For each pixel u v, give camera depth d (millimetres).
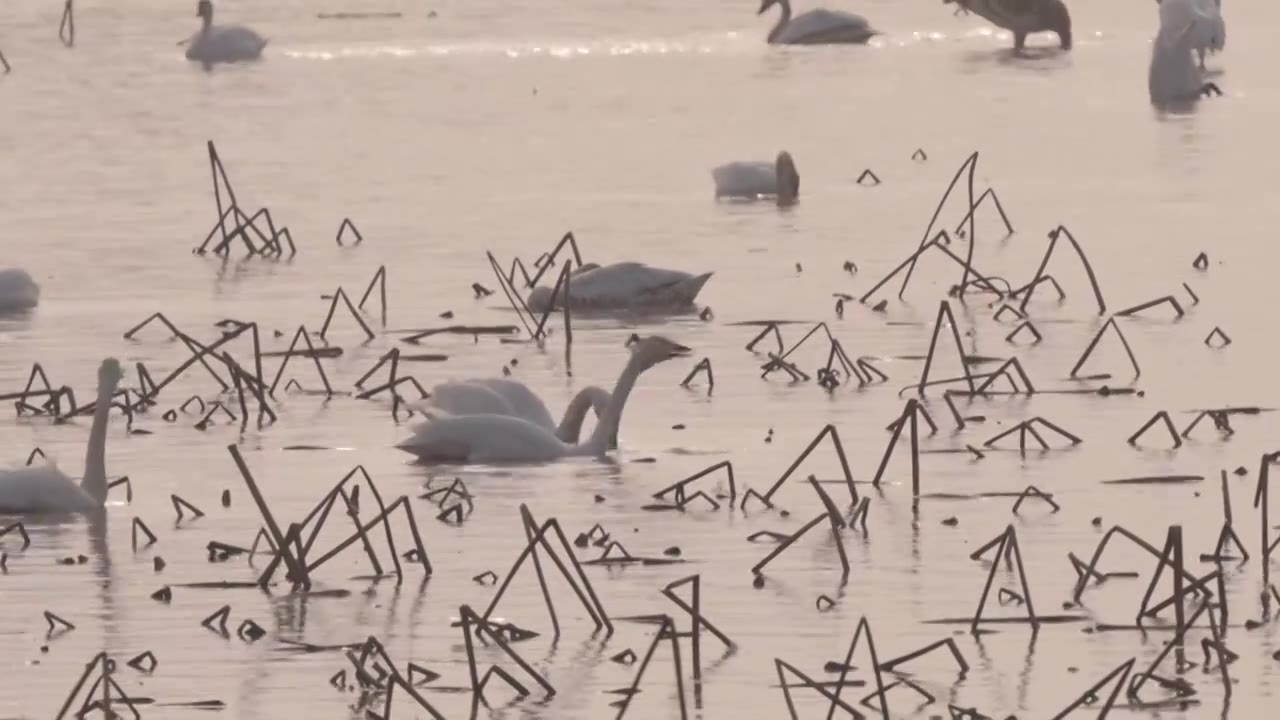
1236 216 35000
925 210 36500
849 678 14656
